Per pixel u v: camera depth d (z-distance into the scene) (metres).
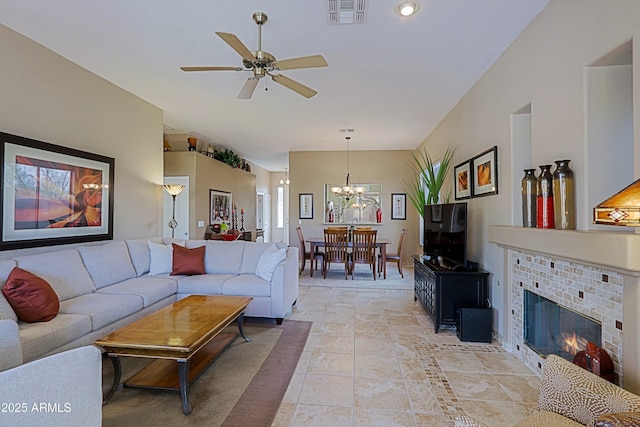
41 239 2.97
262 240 11.12
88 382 1.28
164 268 3.99
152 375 2.32
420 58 3.16
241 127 5.80
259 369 2.56
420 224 7.43
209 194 6.67
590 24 1.92
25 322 2.24
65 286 2.82
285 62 2.43
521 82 2.71
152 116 4.57
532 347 2.59
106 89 3.75
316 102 4.44
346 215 7.89
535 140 2.50
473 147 3.85
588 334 1.93
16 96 2.77
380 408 2.05
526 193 2.48
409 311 4.07
